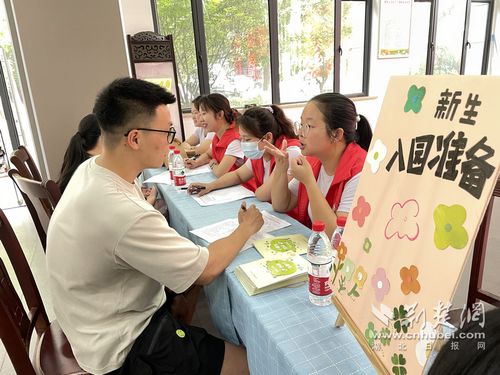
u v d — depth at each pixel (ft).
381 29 16.89
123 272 3.22
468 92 1.73
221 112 8.18
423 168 1.91
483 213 1.48
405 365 1.75
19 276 4.06
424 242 1.77
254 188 6.64
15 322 3.39
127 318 3.31
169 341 3.28
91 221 3.02
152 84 3.33
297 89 16.51
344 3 16.39
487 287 6.32
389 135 2.27
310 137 4.48
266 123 6.13
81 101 8.90
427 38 18.29
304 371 2.27
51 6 8.29
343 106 4.38
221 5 14.20
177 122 12.50
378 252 2.13
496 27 19.84
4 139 15.49
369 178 2.38
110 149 3.27
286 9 15.25
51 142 8.87
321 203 4.34
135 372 3.13
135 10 12.34
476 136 1.62
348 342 2.51
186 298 4.63
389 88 2.40
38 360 3.67
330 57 16.74
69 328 3.36
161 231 3.12
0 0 8.83
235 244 3.77
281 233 4.35
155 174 8.13
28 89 8.80
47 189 4.29
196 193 6.23
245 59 15.23
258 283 3.16
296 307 2.93
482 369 0.99
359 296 2.27
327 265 3.00
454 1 18.21
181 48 14.14
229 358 3.54
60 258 3.20
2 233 3.95
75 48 8.64
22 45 8.23
